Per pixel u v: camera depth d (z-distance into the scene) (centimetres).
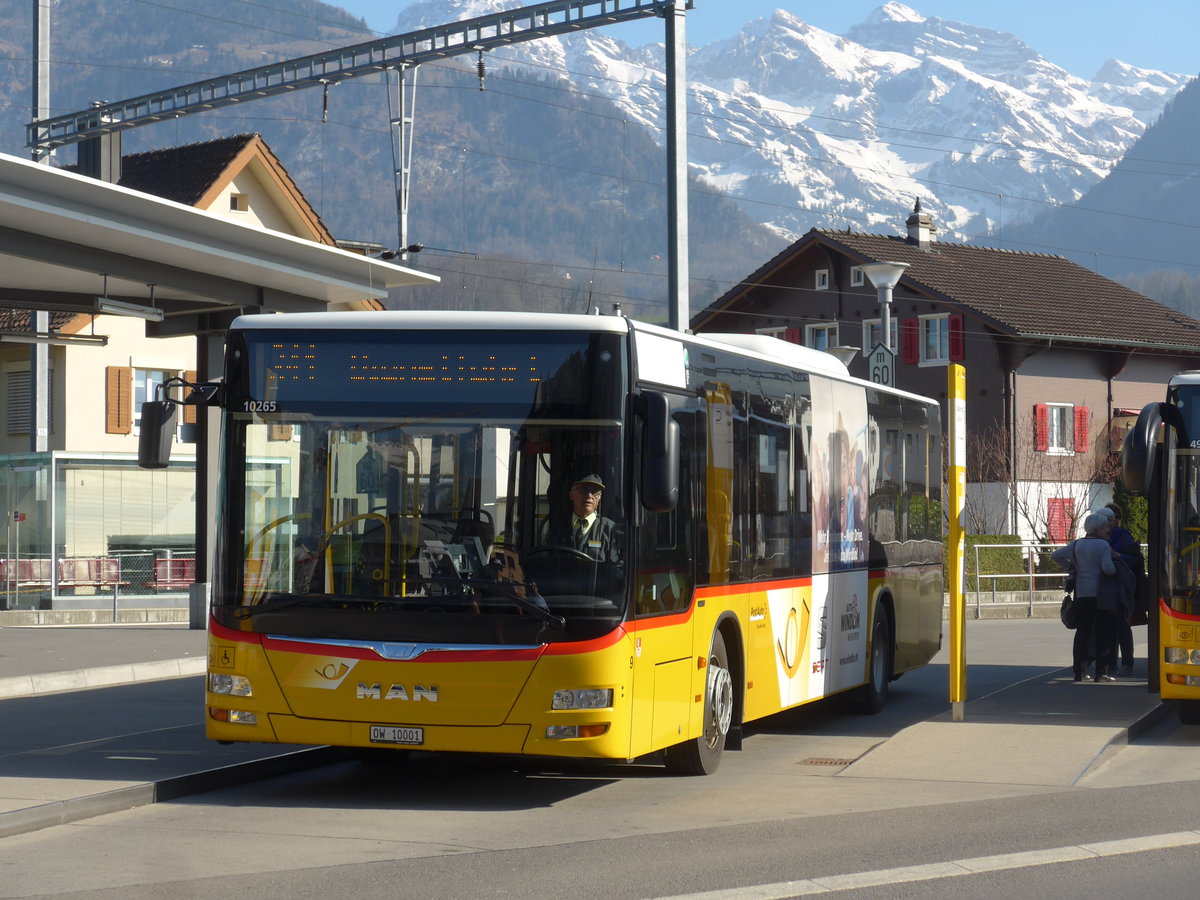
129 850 1009
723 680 1349
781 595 1497
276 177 4825
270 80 3156
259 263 2405
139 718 1614
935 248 6681
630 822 1114
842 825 1099
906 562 1967
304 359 1184
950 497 1627
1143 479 1481
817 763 1416
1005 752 1427
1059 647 2792
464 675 1120
